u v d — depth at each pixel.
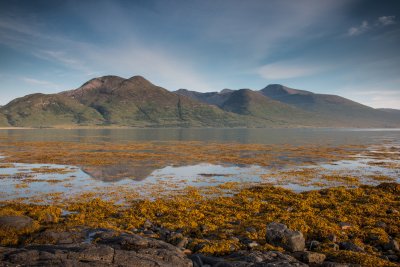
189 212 25.53
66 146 99.19
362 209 26.14
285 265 13.78
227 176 45.31
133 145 105.69
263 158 68.56
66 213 25.66
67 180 41.09
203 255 15.88
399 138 169.50
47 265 12.64
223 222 23.02
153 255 14.70
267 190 33.94
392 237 20.23
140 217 24.28
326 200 29.86
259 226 21.48
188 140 141.50
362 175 46.19
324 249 17.30
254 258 14.78
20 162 58.72
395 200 29.67
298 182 40.66
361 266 14.38
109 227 21.08
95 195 32.44
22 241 17.19
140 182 40.28
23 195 32.22
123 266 13.16
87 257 13.80
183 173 48.00
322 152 83.75
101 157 67.56
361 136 196.25
